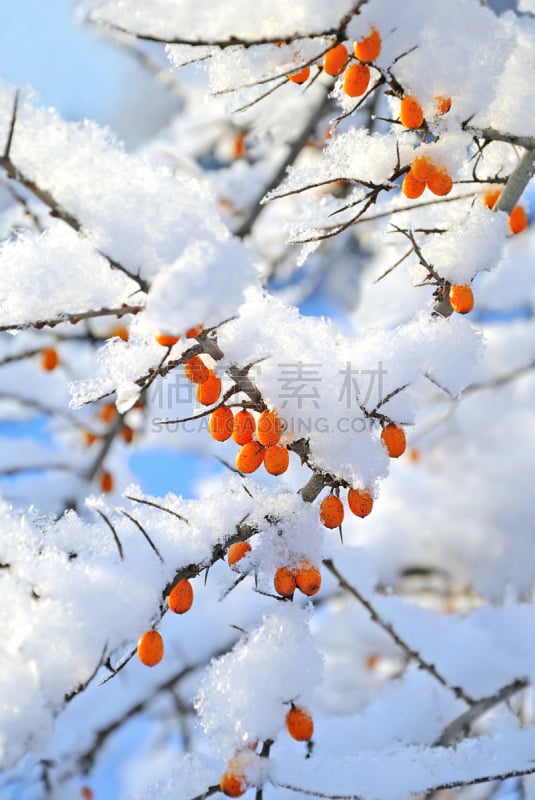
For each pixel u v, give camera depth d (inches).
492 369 46.7
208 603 39.9
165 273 23.4
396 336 25.5
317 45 25.0
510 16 27.5
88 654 24.5
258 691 24.8
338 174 26.2
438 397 47.2
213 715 25.0
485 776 26.1
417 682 32.7
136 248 23.9
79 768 35.6
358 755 26.6
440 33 25.0
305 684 24.9
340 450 25.0
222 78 25.3
